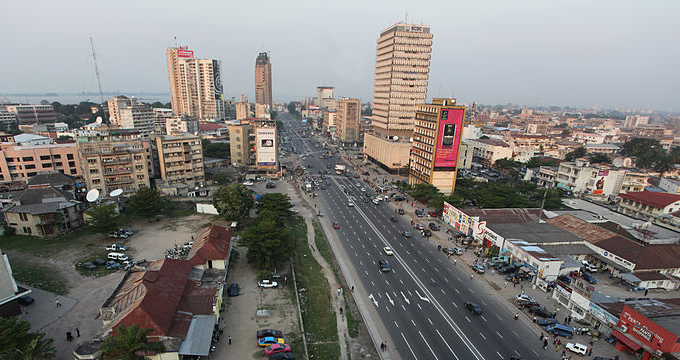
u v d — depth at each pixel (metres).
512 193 124.12
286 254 73.00
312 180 158.00
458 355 51.84
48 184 101.06
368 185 155.50
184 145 128.12
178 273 59.59
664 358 48.53
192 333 48.44
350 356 50.75
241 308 60.25
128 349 41.03
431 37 183.00
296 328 55.75
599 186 141.00
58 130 199.38
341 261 80.81
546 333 57.78
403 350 52.50
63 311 56.09
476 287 71.31
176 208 110.88
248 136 171.00
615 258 80.69
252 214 109.56
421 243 92.50
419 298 66.62
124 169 113.19
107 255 76.69
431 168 131.38
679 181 138.75
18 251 76.38
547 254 76.06
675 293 73.69
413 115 191.25
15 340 41.81
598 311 59.00
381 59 199.50
